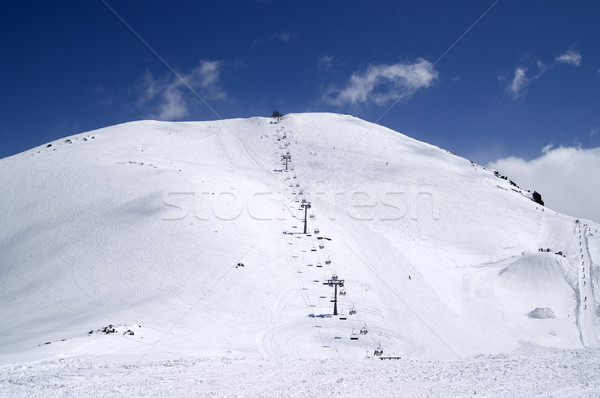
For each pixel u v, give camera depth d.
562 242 84.38
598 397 17.23
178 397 17.05
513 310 61.84
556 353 29.03
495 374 21.58
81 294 54.88
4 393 17.31
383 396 17.45
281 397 17.25
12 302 55.41
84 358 27.59
